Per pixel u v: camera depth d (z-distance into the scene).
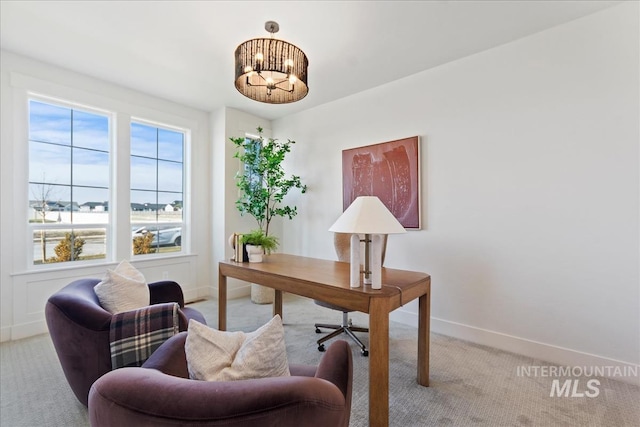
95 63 2.82
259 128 3.99
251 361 0.90
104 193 3.25
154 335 1.60
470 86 2.68
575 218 2.20
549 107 2.30
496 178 2.54
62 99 2.91
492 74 2.57
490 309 2.57
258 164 3.91
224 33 2.35
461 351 2.46
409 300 1.78
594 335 2.12
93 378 1.56
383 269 2.25
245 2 2.01
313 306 3.67
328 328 2.89
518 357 2.36
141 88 3.37
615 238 2.05
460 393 1.89
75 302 1.61
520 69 2.42
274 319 0.99
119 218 3.30
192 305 3.70
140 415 0.71
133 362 1.54
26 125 2.74
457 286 2.75
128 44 2.50
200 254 4.05
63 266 2.96
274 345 0.94
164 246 3.77
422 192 2.98
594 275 2.12
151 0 1.99
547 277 2.30
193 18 2.17
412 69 2.94
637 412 1.69
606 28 2.07
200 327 0.99
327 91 3.47
